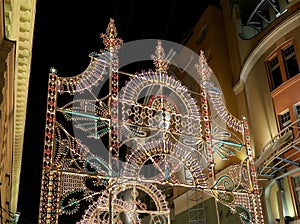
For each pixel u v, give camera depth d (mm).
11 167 13906
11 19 7203
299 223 12883
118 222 8961
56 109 8555
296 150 13062
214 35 19469
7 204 13867
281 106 14672
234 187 10172
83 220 8555
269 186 14461
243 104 17234
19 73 9680
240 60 17781
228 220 15070
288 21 14688
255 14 18234
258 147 15492
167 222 9383
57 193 8008
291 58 14852
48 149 8156
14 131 11945
